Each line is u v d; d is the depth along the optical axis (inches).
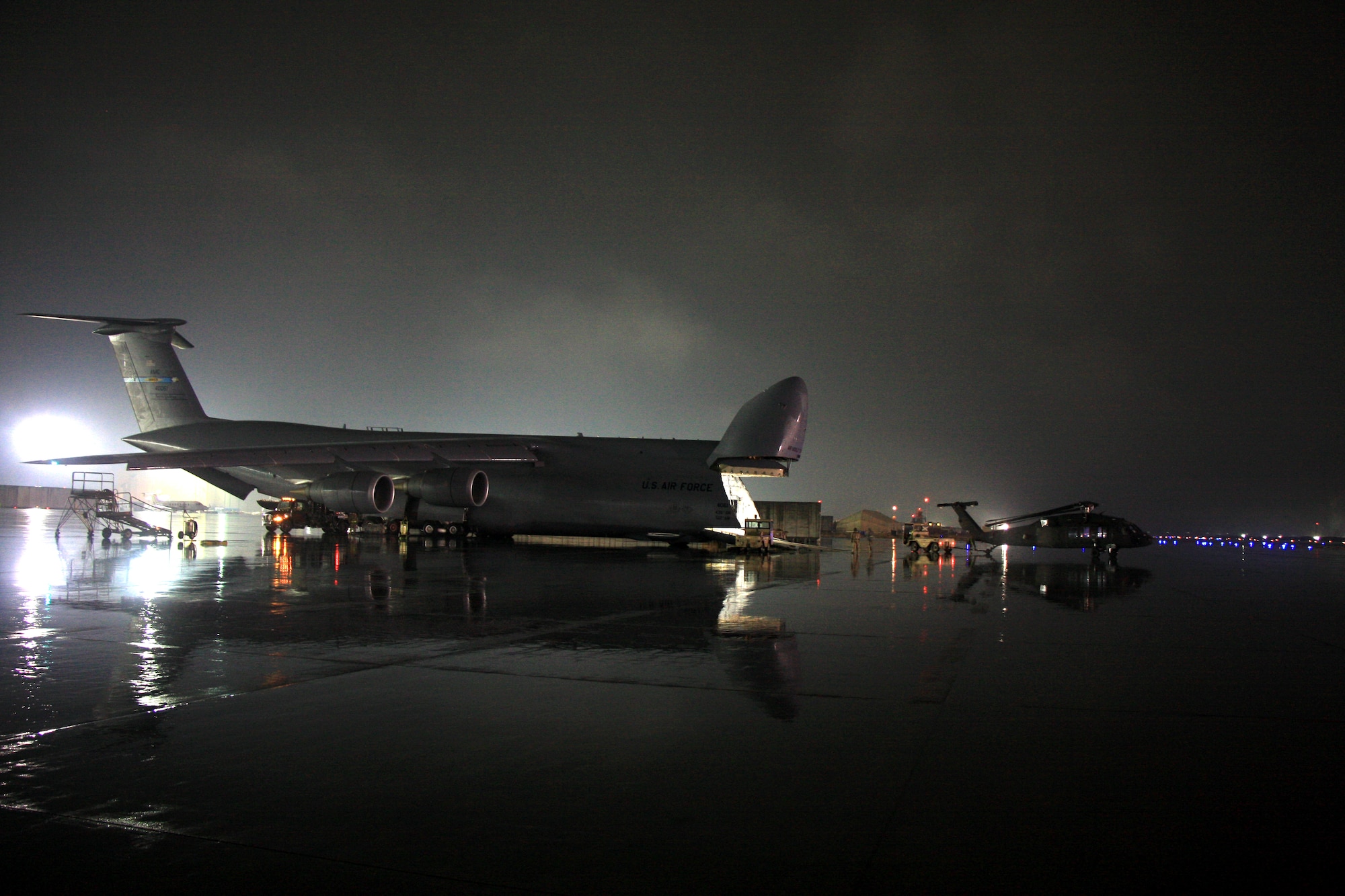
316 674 331.0
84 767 213.8
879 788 204.8
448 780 206.7
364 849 166.2
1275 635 468.4
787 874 157.2
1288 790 207.3
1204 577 940.0
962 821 185.0
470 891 148.9
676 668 349.7
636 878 154.9
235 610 509.4
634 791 200.8
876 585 760.3
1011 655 390.6
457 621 475.8
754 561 1083.3
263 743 235.8
